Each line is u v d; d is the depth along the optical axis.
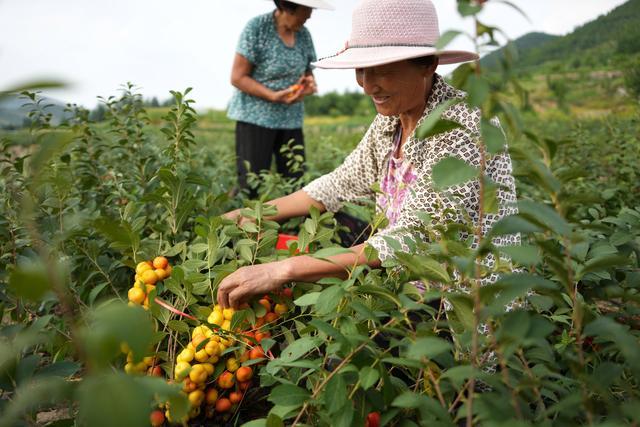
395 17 2.06
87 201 2.93
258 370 2.07
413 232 1.95
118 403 0.74
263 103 4.54
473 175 1.02
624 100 7.82
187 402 0.93
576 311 1.16
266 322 2.02
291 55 4.55
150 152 3.01
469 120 2.11
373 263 2.01
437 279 1.38
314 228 2.15
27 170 2.10
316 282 2.00
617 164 4.03
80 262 2.30
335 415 1.29
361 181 2.78
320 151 5.34
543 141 1.08
